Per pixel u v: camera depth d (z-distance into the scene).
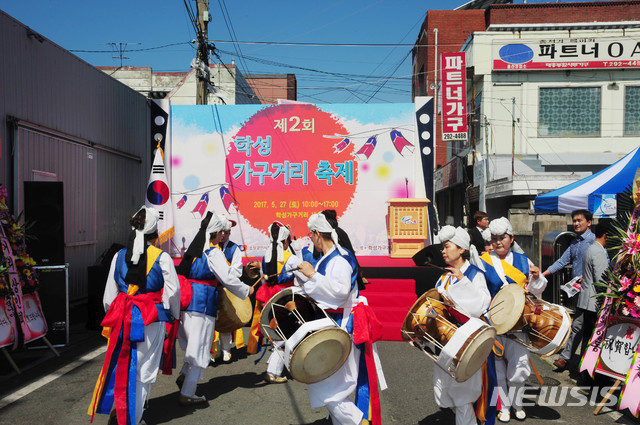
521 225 17.84
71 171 9.89
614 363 5.12
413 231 9.23
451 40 30.86
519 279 4.77
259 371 6.37
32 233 7.32
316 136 9.58
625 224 5.62
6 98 7.93
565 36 21.25
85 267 10.41
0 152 7.75
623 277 5.09
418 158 9.48
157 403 5.25
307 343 3.52
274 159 9.61
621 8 25.03
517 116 21.53
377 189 9.52
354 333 3.94
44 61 9.02
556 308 4.70
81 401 5.18
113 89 11.94
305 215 9.59
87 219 10.52
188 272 5.21
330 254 3.96
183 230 9.68
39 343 6.89
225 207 9.66
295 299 4.18
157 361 4.51
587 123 21.52
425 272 8.41
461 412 4.00
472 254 4.79
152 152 9.71
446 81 20.86
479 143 22.39
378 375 4.27
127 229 12.66
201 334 5.16
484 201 21.14
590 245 6.17
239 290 5.32
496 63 21.38
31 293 6.77
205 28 13.82
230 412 4.98
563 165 21.36
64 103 9.67
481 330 3.65
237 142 9.66
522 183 18.05
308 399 5.36
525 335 4.68
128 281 4.39
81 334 8.27
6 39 7.95
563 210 9.25
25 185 7.34
